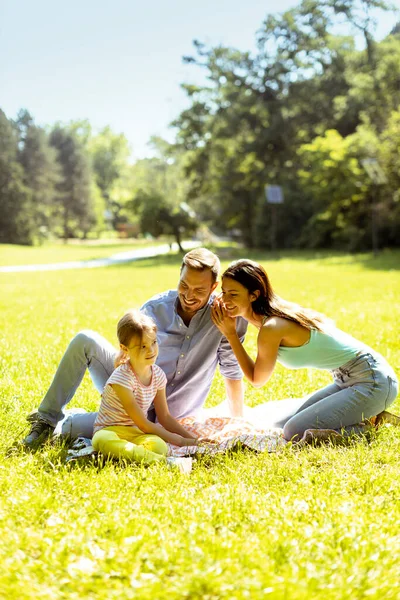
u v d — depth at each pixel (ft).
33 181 257.55
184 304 15.01
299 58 149.79
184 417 16.30
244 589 8.37
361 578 8.61
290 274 73.92
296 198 147.54
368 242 117.08
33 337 30.63
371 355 15.51
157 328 15.55
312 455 13.62
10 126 241.76
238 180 157.79
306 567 8.87
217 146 157.99
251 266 14.85
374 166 107.04
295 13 147.13
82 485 11.98
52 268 115.55
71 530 10.03
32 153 256.52
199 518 10.51
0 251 190.19
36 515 10.62
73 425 15.05
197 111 159.12
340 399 15.24
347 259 100.78
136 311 14.44
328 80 148.36
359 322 33.55
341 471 12.69
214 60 152.87
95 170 341.82
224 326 14.98
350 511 10.74
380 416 15.78
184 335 15.47
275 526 10.16
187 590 8.32
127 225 309.01
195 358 15.70
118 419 14.34
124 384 14.20
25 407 17.71
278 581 8.46
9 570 8.71
